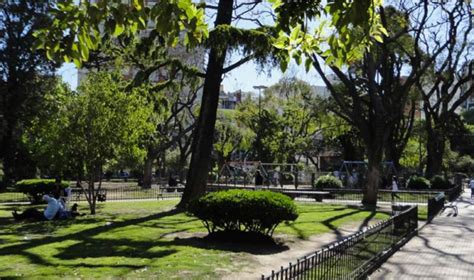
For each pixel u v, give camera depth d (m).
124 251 11.96
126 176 81.75
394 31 32.66
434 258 12.92
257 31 19.61
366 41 5.47
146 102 22.89
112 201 31.27
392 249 13.59
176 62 22.75
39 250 12.00
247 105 61.53
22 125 43.28
